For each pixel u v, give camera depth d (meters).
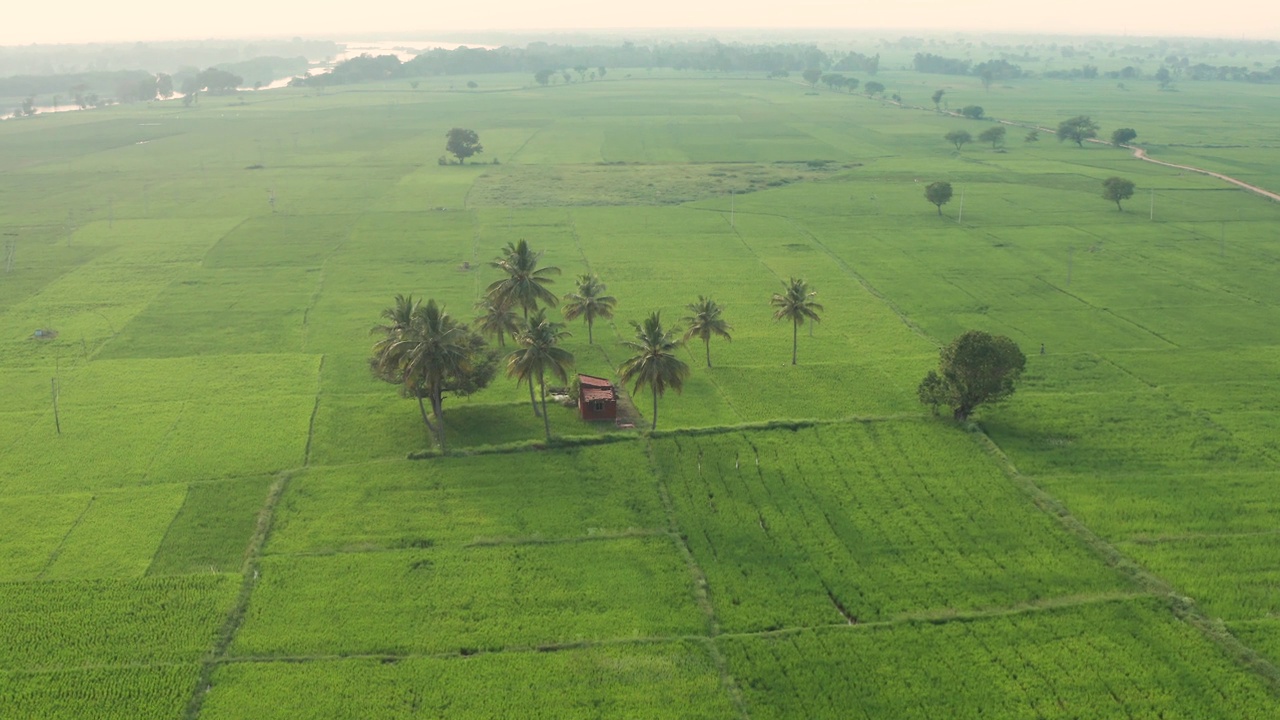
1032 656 54.62
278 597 60.78
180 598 60.62
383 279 139.12
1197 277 136.00
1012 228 168.62
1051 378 98.12
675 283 136.25
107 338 112.38
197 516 71.12
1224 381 96.69
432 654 55.59
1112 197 181.38
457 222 177.62
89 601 60.25
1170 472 76.75
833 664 54.38
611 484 76.00
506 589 61.72
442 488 75.50
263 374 100.62
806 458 80.00
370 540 67.62
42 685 52.78
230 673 53.97
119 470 78.38
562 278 138.38
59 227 172.38
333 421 88.69
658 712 50.81
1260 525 68.12
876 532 68.25
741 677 53.47
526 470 78.38
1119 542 66.25
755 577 63.00
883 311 122.38
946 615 58.47
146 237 164.75
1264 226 167.25
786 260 148.88
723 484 75.81
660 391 82.50
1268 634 56.06
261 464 79.62
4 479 76.62
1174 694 51.44
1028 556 64.94
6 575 62.97
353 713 50.88
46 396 94.25
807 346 109.31
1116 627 57.09
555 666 54.31
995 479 75.75
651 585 62.19
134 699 51.84
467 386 89.31
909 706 51.09
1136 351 106.00
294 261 149.25
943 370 86.75
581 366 103.50
